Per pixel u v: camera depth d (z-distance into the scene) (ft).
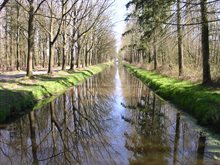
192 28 43.91
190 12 39.40
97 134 42.65
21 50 175.42
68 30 156.25
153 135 41.47
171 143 37.32
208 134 40.29
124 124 48.75
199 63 89.76
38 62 255.50
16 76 110.52
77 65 173.99
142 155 32.96
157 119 51.78
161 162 30.68
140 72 154.20
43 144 37.91
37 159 32.45
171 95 69.00
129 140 39.09
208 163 30.22
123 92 89.40
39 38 198.59
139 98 76.59
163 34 44.70
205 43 62.85
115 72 205.46
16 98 57.00
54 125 48.08
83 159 32.09
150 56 160.35
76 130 45.03
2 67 176.86
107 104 68.33
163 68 115.14
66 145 37.35
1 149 35.99
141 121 50.60
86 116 55.36
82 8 138.51
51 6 102.73
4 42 188.34
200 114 47.39
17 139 40.06
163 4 40.50
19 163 31.30
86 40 192.13
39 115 54.60
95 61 284.00
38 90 71.15
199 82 69.97
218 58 73.05
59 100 71.72
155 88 87.61
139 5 46.57
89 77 149.69
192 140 38.14
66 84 97.14
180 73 86.43
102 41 259.60
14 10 130.31
